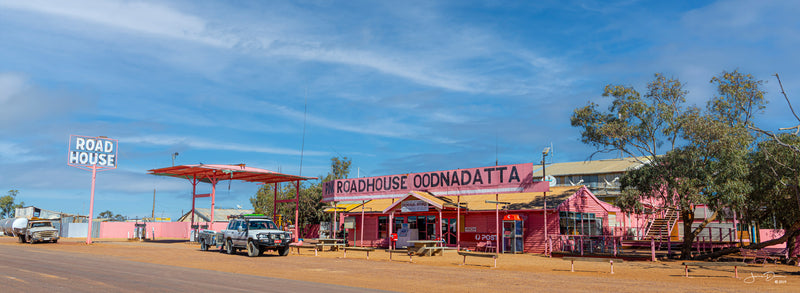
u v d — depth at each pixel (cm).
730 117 2398
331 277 1658
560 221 2948
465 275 1753
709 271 1928
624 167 5184
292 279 1586
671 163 2264
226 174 4278
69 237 6116
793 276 1761
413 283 1510
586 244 2816
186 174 4381
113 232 6175
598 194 4381
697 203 2216
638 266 2122
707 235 3709
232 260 2338
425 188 3372
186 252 2933
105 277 1535
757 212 2598
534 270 1983
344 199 3853
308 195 5922
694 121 2203
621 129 2436
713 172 2203
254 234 2605
